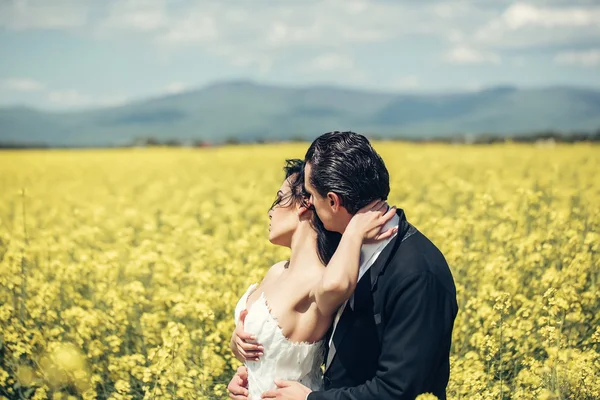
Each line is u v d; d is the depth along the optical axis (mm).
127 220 10500
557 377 3969
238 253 6695
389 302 2934
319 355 3262
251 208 10461
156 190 13773
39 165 21422
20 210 11805
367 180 2920
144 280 6559
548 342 4449
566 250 6055
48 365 4629
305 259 3195
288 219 3250
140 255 6738
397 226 3006
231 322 5051
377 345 3002
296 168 3316
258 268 6047
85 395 4484
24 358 4977
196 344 5070
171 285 6098
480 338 4547
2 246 7496
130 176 18000
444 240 6656
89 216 10906
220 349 5082
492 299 4949
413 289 2889
